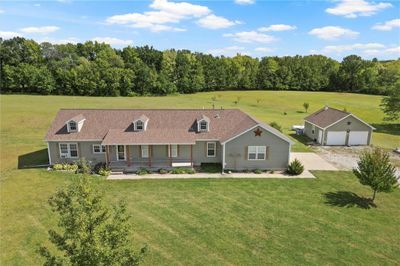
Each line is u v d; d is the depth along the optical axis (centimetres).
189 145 3081
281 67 11850
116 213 1057
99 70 9250
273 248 1650
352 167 3128
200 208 2130
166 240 1714
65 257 991
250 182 2661
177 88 10838
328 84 11712
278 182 2667
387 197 2350
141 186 2547
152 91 10094
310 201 2264
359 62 11244
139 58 11019
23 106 6481
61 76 9050
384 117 6256
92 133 3056
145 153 3067
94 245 908
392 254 1606
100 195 1002
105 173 2802
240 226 1883
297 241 1722
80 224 924
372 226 1898
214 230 1831
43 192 2373
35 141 4088
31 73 8806
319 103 8419
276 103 8406
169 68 10944
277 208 2141
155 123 3203
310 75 11688
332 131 4053
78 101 7625
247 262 1524
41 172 2850
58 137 2989
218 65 11888
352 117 4028
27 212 2038
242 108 7375
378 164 2202
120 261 981
